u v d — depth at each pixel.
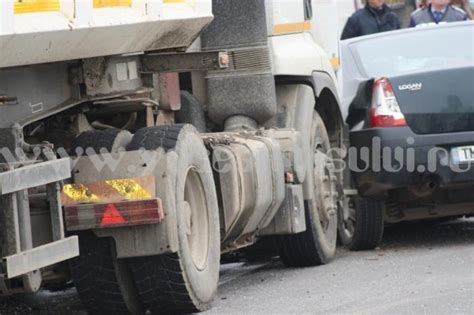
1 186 12.63
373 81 21.19
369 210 21.27
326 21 21.80
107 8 14.20
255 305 15.91
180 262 14.93
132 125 17.22
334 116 21.61
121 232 14.59
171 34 16.45
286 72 19.67
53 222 13.80
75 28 13.34
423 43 22.14
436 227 24.08
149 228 14.58
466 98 20.62
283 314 15.09
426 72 20.80
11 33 12.14
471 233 22.91
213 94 19.27
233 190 16.95
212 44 19.25
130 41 15.23
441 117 20.64
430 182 20.75
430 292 16.20
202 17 17.14
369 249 21.61
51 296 17.92
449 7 33.72
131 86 16.53
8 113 13.80
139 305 15.48
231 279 18.77
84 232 14.77
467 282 16.89
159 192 14.62
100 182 14.55
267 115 19.41
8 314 16.41
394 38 22.56
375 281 17.50
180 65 16.97
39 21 12.70
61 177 13.68
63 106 14.97
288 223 18.91
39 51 13.03
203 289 15.53
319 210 20.16
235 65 19.27
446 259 19.39
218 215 16.31
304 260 19.83
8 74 13.70
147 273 14.99
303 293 16.73
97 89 15.52
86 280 14.95
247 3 19.19
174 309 15.45
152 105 17.14
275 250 21.97
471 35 22.19
